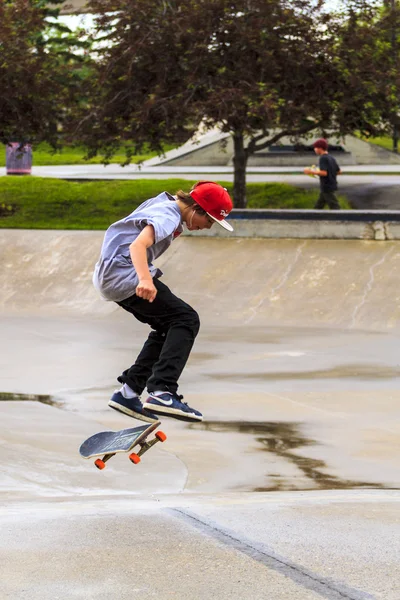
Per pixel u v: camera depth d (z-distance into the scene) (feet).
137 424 38.27
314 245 75.25
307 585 20.29
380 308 65.72
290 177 114.83
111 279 22.26
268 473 31.81
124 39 86.22
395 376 48.29
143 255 21.58
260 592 19.86
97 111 87.51
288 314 66.64
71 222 92.22
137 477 30.99
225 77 82.94
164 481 30.58
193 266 74.54
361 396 43.80
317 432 37.47
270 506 26.78
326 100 83.35
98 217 94.27
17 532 23.59
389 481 30.94
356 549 22.75
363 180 110.73
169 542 23.08
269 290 69.87
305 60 82.17
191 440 36.09
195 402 42.55
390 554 22.41
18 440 34.91
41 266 77.92
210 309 68.18
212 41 83.46
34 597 19.34
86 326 64.13
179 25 82.28
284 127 84.84
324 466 32.78
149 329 63.31
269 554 22.29
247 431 37.60
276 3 81.82
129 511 25.96
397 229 75.05
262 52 81.35
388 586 20.30
